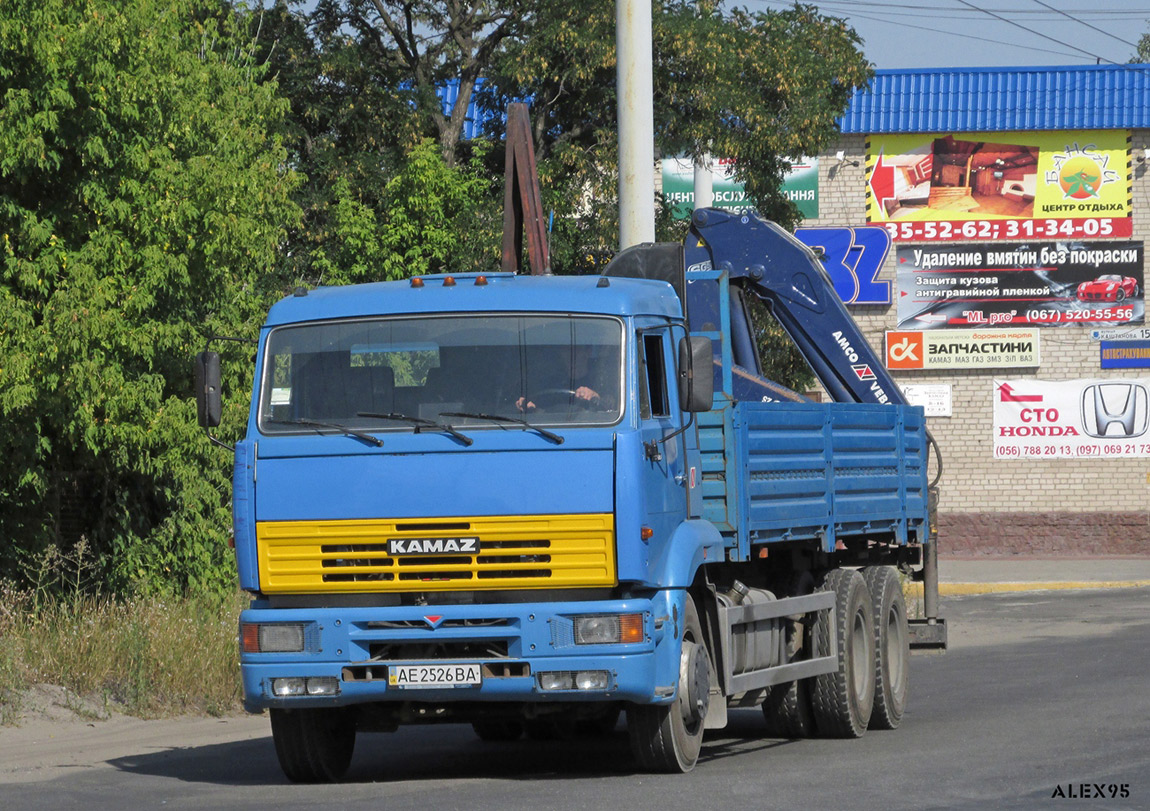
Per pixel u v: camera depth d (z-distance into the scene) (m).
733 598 30.45
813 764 28.53
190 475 46.78
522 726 35.91
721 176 96.00
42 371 40.94
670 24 69.31
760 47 74.44
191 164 44.22
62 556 48.06
